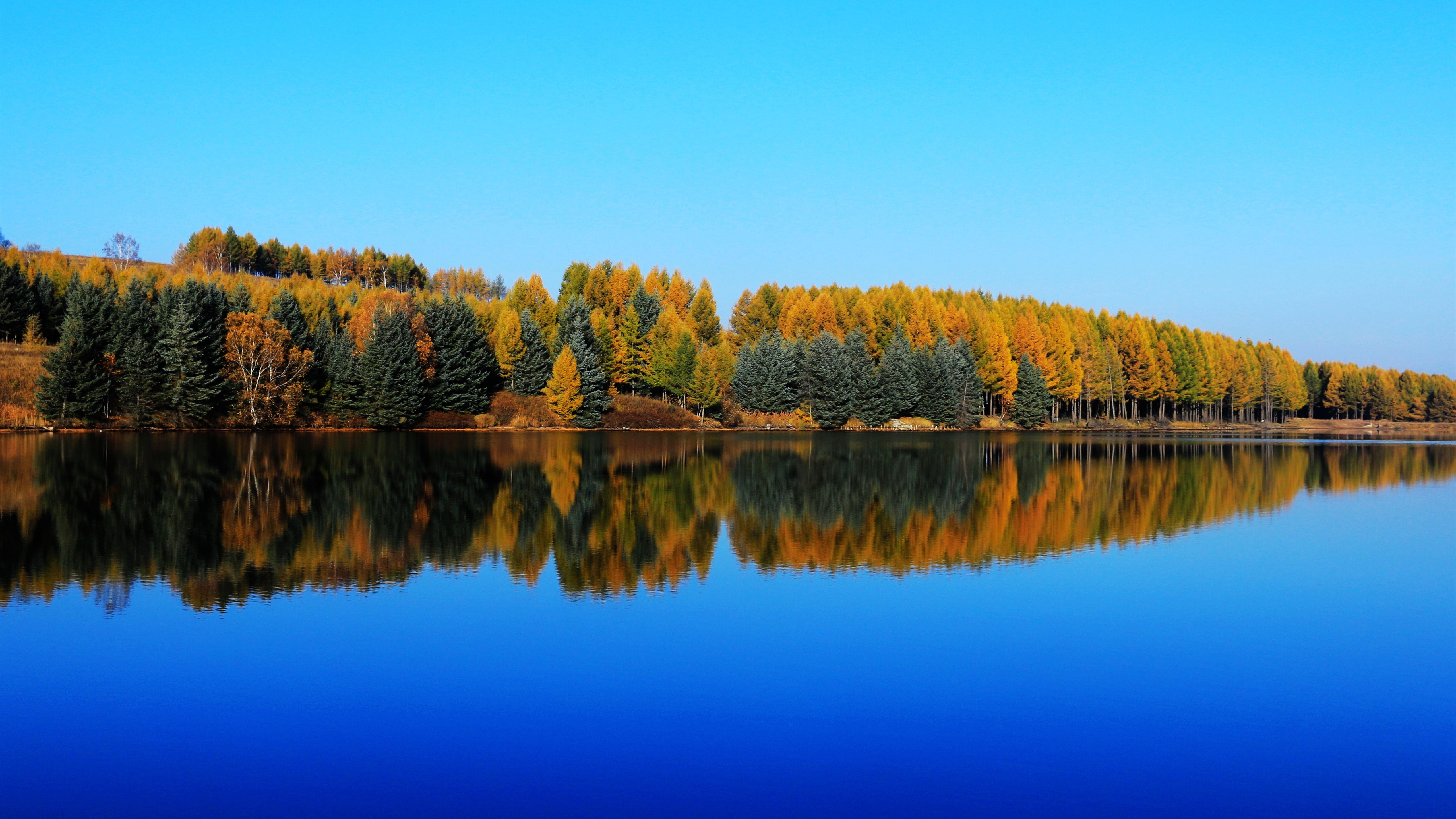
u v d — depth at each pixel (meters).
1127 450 70.44
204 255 159.25
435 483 35.44
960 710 11.91
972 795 9.55
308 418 76.38
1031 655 14.34
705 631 15.23
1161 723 11.65
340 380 77.94
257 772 9.79
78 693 11.96
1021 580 19.83
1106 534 26.44
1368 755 10.73
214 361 70.75
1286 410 172.62
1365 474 49.06
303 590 17.52
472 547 22.03
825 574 19.97
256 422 70.62
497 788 9.50
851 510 30.38
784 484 38.34
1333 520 30.19
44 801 9.10
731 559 21.47
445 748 10.45
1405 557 23.20
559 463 46.66
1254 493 38.56
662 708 11.76
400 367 78.75
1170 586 19.52
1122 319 157.25
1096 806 9.36
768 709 11.80
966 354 110.62
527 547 22.20
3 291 84.00
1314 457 64.81
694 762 10.20
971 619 16.44
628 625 15.55
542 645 14.32
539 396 93.44
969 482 40.56
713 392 99.31
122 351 66.88
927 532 25.97
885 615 16.53
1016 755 10.57
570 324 100.12
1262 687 13.05
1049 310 157.25
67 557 19.97
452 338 86.75
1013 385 114.38
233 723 11.07
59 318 89.62
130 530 23.27
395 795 9.31
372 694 12.08
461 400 85.50
